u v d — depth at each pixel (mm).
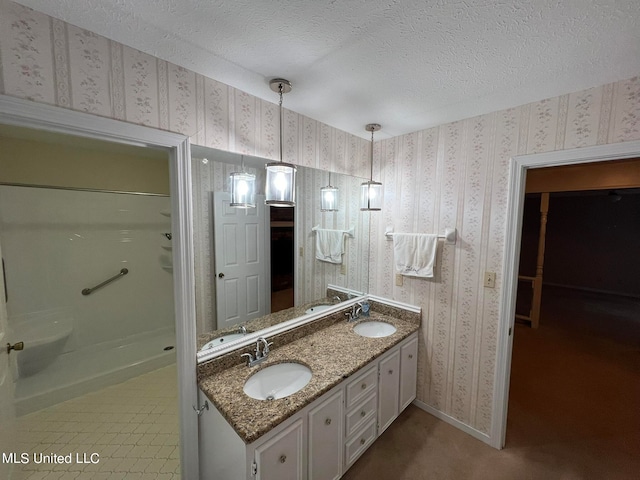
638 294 5980
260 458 1146
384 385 1898
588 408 2287
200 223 1452
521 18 935
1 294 1413
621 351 3322
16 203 2260
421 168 2131
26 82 929
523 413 2227
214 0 872
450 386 2080
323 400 1433
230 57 1204
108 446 1857
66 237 2490
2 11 883
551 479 1651
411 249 2148
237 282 1657
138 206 2838
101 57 1065
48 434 1955
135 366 2643
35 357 2260
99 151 2596
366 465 1750
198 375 1424
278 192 1473
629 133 1331
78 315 2555
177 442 1895
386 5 886
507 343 1788
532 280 4098
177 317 1365
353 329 2180
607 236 6297
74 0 880
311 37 1062
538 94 1511
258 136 1591
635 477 1657
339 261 2289
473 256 1900
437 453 1840
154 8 911
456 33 1023
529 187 3822
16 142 2236
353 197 2305
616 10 882
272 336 1770
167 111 1244
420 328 2227
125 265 2787
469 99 1586
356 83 1413
